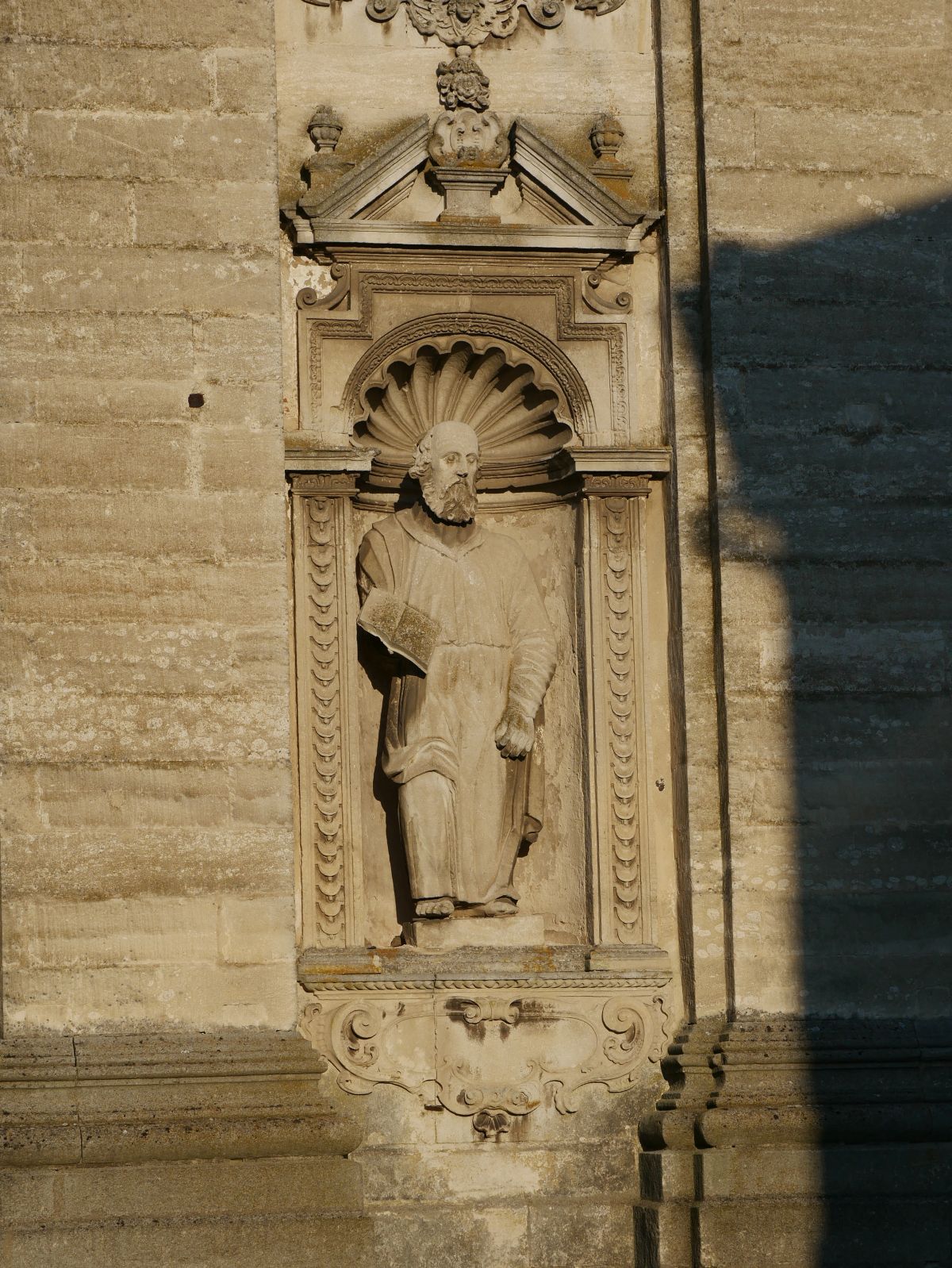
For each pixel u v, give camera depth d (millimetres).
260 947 37781
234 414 38906
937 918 39719
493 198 41844
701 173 41500
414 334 41438
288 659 39031
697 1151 38406
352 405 41000
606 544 41250
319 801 39969
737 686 39844
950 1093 38906
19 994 37125
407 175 41375
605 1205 39250
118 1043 37156
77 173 39094
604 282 41938
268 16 39906
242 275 39250
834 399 40781
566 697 41781
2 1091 36688
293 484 40531
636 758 40844
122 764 37844
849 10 41875
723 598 40062
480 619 41062
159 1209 36250
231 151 39500
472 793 40594
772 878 39469
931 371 41125
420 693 40719
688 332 41219
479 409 42719
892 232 41406
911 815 39906
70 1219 36000
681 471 40844
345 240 40906
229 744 38125
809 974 39312
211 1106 37000
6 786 37531
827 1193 38031
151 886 37625
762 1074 38688
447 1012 39469
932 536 40656
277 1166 36750
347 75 41719
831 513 40469
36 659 37844
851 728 39969
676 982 40312
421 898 40156
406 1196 38938
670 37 42062
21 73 39188
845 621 40219
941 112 41906
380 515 42469
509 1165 39312
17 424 38344
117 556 38281
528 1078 39500
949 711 40250
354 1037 39094
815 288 41062
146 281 38969
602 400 41594
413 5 41969
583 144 42125
